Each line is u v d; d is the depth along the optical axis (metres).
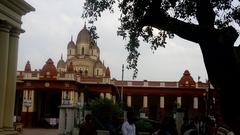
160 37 10.87
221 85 7.85
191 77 69.75
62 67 79.75
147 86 70.25
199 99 69.19
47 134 34.41
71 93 59.31
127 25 10.32
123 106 28.89
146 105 69.94
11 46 13.08
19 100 61.81
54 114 63.34
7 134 12.37
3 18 12.16
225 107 7.82
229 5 9.34
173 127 10.03
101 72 79.94
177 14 9.62
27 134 33.78
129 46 10.87
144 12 8.92
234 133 6.89
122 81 65.19
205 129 14.83
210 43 7.93
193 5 9.38
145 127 22.73
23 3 13.23
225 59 7.80
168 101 72.62
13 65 13.09
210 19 8.25
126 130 9.12
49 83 58.91
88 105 27.00
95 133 10.05
